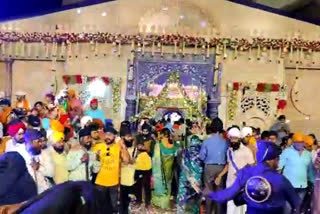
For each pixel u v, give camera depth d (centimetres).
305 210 512
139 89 1434
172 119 1117
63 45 1461
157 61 1445
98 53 1456
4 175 477
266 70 1456
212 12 1477
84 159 698
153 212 881
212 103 1421
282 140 974
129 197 823
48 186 632
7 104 1119
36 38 1452
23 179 493
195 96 1417
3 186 475
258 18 1477
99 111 1253
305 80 1491
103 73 1454
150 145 906
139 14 1471
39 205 395
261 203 497
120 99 1437
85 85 1425
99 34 1441
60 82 1464
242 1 1475
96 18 1472
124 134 833
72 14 1470
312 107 1495
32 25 1465
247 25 1474
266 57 1459
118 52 1452
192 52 1452
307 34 1470
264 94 1427
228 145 809
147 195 906
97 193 436
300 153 816
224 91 1441
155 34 1441
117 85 1433
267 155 511
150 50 1452
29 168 615
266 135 863
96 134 754
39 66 1471
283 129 1323
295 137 822
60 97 1274
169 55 1449
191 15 1462
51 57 1464
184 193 841
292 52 1478
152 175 905
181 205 841
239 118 1427
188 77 1442
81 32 1452
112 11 1470
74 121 1167
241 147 775
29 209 393
